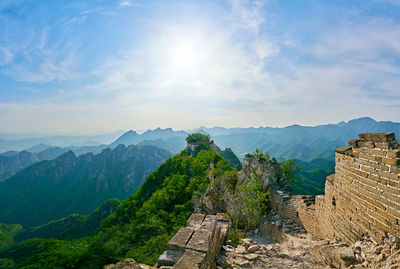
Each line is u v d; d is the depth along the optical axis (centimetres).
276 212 1711
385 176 604
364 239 698
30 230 14538
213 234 750
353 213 781
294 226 1438
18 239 13838
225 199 2506
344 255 626
